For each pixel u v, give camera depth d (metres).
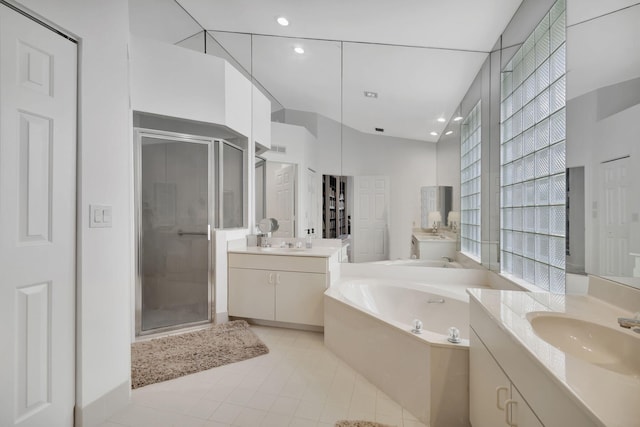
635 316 1.07
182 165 2.78
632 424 0.54
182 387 1.87
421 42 2.96
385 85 3.16
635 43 1.16
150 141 2.65
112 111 1.61
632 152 1.16
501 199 2.50
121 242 1.67
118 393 1.64
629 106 1.18
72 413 1.43
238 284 2.94
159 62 2.58
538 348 0.86
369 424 1.54
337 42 3.23
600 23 1.36
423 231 3.08
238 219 3.24
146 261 2.64
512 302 1.31
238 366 2.14
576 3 1.53
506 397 1.03
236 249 3.09
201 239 2.87
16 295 1.21
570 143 1.57
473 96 2.89
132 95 2.46
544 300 1.34
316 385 1.91
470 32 2.67
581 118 1.48
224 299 2.94
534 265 2.05
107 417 1.57
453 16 2.50
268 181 3.43
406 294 2.74
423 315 2.63
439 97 3.02
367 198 3.22
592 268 1.40
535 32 2.04
